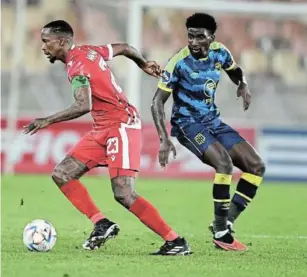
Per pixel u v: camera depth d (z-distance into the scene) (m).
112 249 27.91
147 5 61.41
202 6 62.31
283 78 79.31
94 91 26.12
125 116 26.47
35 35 81.94
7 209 42.81
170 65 28.75
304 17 76.69
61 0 83.75
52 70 79.56
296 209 46.59
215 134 29.42
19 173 63.44
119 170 26.11
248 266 24.45
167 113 71.56
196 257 26.11
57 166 27.05
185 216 42.06
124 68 80.25
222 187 28.17
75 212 42.16
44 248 26.59
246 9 62.50
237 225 38.31
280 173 63.53
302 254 27.98
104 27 84.19
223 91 76.50
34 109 78.38
